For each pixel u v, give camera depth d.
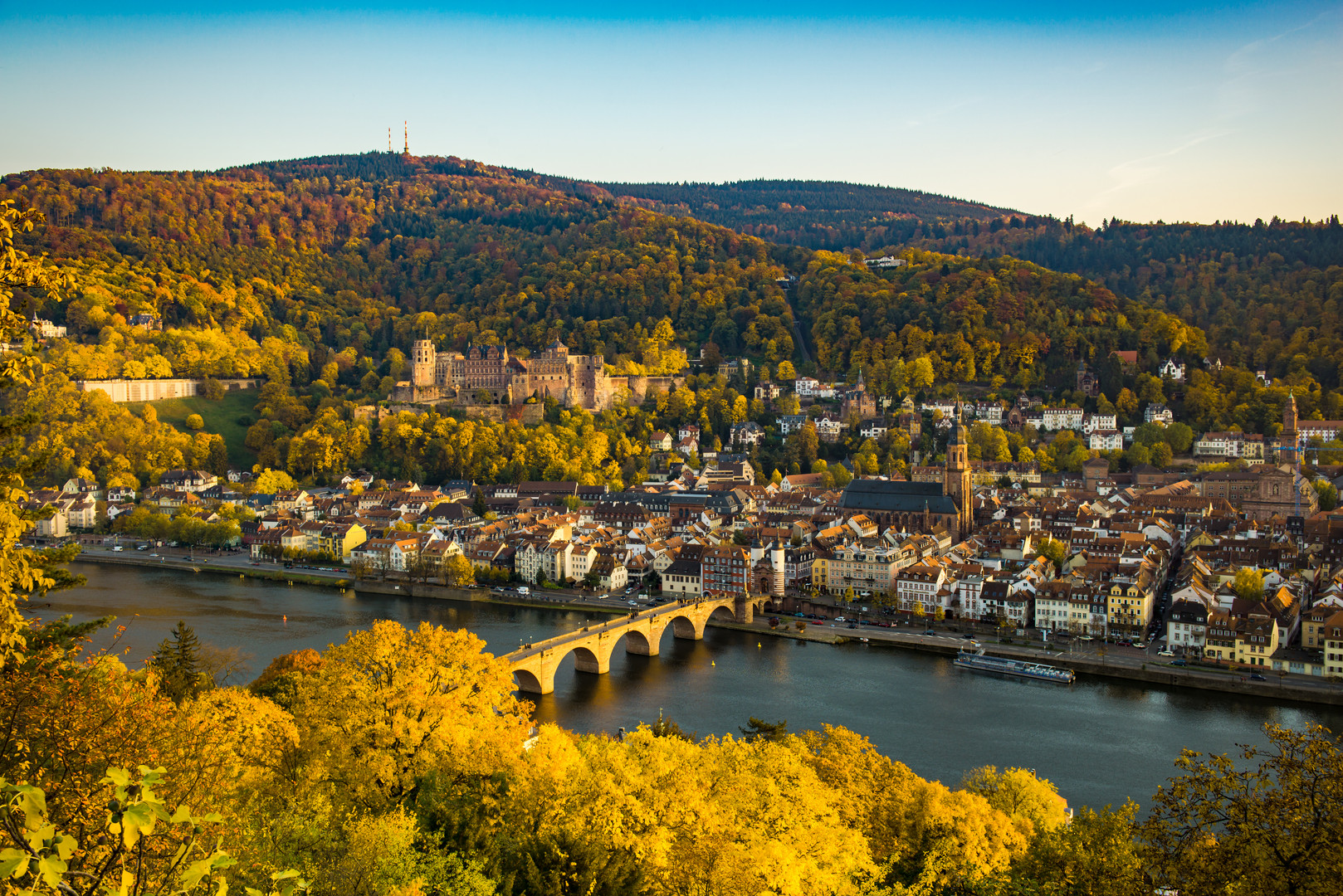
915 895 110.12
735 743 147.75
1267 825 66.44
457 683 122.06
